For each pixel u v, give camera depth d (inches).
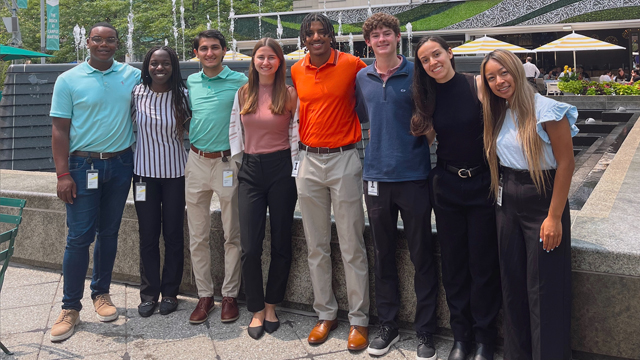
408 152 111.3
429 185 111.5
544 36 981.8
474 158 105.8
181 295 153.3
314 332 123.4
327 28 114.0
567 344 99.0
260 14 1064.8
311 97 116.9
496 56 95.7
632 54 943.7
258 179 124.9
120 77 133.6
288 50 1083.9
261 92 124.2
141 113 133.3
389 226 115.6
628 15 863.1
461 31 958.4
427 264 115.0
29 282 162.4
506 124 99.1
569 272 98.3
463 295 112.7
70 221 130.4
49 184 185.5
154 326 133.0
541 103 94.5
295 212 142.4
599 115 482.0
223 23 1173.1
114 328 132.0
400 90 110.2
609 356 103.2
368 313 123.4
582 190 177.5
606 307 101.6
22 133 258.1
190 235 137.6
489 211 106.7
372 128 113.1
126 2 1144.8
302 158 121.4
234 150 126.6
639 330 99.4
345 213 119.0
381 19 108.0
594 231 111.0
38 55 408.2
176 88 134.1
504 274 102.1
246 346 122.1
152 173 134.9
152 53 130.1
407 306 124.9
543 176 95.5
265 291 136.9
